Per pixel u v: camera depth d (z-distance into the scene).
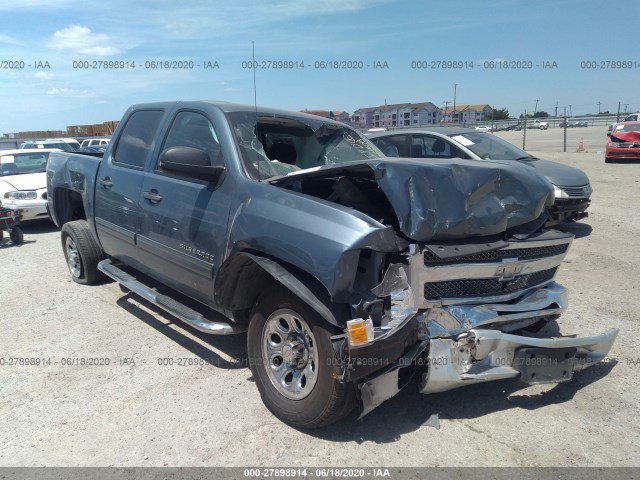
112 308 5.27
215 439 3.05
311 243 2.85
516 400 3.49
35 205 9.97
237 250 3.28
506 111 53.59
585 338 3.33
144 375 3.86
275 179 3.44
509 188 3.27
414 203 2.90
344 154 4.58
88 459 2.89
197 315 3.78
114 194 4.80
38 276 6.59
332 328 2.83
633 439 3.04
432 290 3.09
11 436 3.12
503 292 3.38
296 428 3.14
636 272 6.26
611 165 17.94
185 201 3.85
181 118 4.32
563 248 3.68
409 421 3.23
